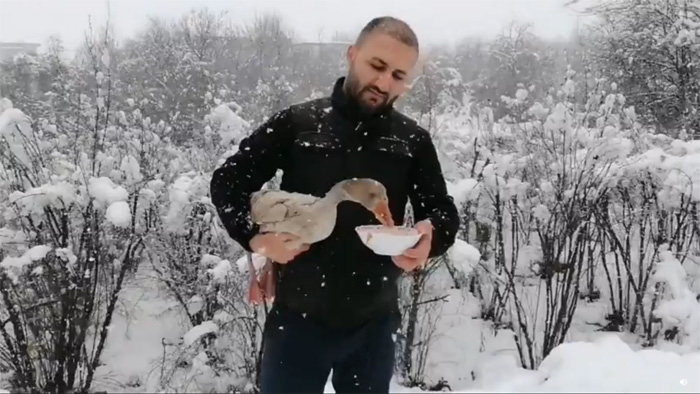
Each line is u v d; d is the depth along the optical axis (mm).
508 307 8891
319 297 2160
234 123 8164
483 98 11305
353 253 2150
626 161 8352
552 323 8328
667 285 7828
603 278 9656
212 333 7688
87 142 8492
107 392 7418
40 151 7852
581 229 8398
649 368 2713
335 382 2355
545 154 8711
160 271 8312
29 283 7391
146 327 8414
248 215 2168
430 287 8609
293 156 2199
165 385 7453
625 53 12305
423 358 7770
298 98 10352
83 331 7480
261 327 7535
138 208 7965
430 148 2332
